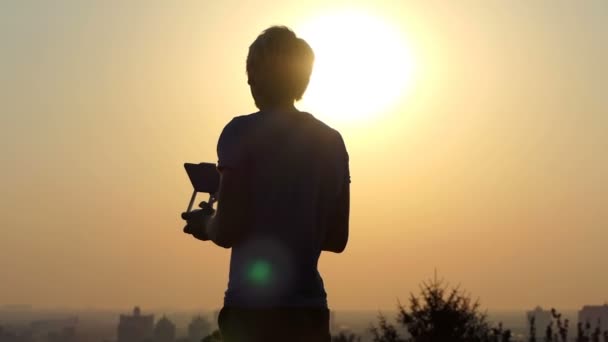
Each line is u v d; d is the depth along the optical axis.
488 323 15.94
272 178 4.62
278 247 4.58
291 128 4.71
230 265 4.66
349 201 4.96
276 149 4.65
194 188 4.91
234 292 4.58
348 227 4.98
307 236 4.64
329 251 5.03
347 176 4.93
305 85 4.84
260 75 4.79
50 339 152.62
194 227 4.84
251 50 4.83
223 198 4.58
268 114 4.72
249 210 4.61
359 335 16.83
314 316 4.58
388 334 16.22
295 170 4.66
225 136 4.68
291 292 4.55
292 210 4.62
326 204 4.78
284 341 4.52
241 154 4.61
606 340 14.46
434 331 15.80
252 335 4.52
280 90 4.77
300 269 4.59
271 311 4.52
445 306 15.90
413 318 16.09
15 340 141.38
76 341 152.75
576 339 14.62
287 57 4.76
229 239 4.59
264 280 4.55
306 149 4.71
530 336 15.28
